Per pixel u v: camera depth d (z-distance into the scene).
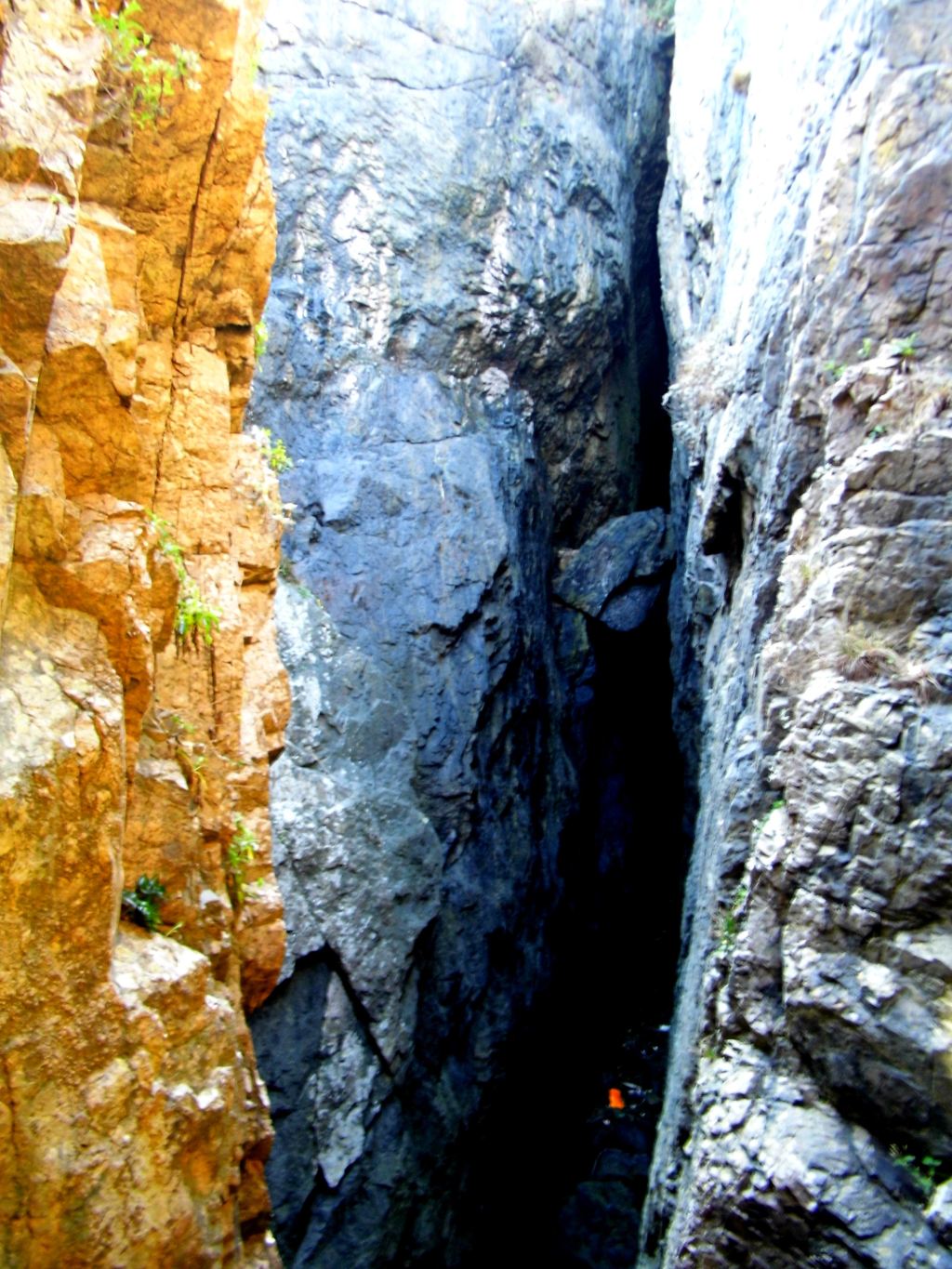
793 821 7.13
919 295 7.55
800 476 8.41
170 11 4.69
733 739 9.24
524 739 15.41
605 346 17.64
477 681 14.30
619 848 17.69
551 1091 14.70
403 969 12.23
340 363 14.78
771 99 10.67
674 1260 7.24
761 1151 6.58
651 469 20.55
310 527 14.06
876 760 6.76
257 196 5.63
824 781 6.95
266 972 5.93
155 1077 4.01
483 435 15.77
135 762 4.46
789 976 6.79
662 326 20.30
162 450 5.55
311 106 14.64
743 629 9.61
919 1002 6.32
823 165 8.39
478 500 15.07
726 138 12.98
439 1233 11.98
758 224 10.46
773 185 9.97
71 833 3.73
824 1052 6.60
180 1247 3.97
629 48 18.03
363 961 11.88
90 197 4.88
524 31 16.38
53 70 3.98
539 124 16.39
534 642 16.06
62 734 3.74
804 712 7.20
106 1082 3.80
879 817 6.66
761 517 9.05
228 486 5.84
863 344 7.75
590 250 16.95
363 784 12.88
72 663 3.95
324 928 11.72
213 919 5.12
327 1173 11.03
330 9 14.91
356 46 15.03
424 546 14.52
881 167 7.71
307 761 12.51
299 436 14.36
